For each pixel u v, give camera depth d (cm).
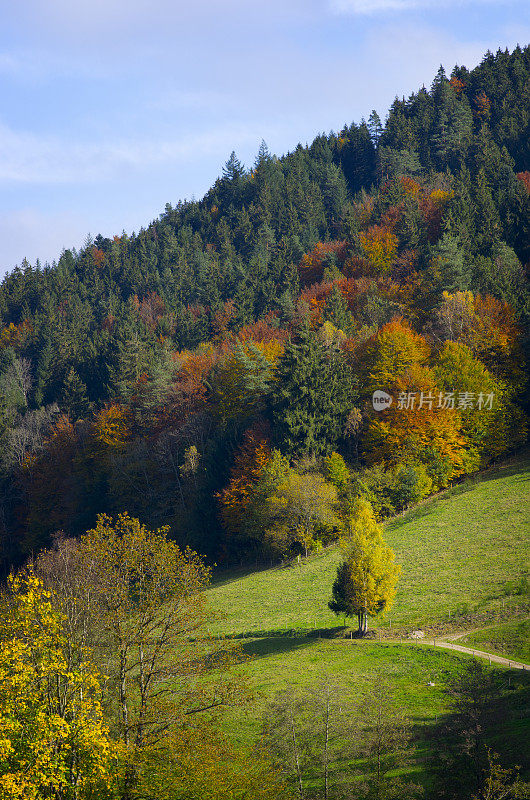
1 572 10931
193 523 9338
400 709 3972
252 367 10562
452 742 3444
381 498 8475
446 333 10700
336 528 8469
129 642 2978
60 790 2494
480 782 2912
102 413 11338
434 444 8994
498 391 9312
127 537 3250
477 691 3525
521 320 10688
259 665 5125
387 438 9044
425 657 4797
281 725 3484
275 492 8494
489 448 9262
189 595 3133
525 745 3209
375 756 3353
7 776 2289
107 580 3106
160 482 10531
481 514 7781
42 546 10694
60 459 11419
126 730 2827
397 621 5709
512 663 4528
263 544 8544
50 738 2456
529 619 5197
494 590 5869
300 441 9188
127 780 2669
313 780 3241
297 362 9750
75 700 2642
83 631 2928
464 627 5334
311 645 5469
